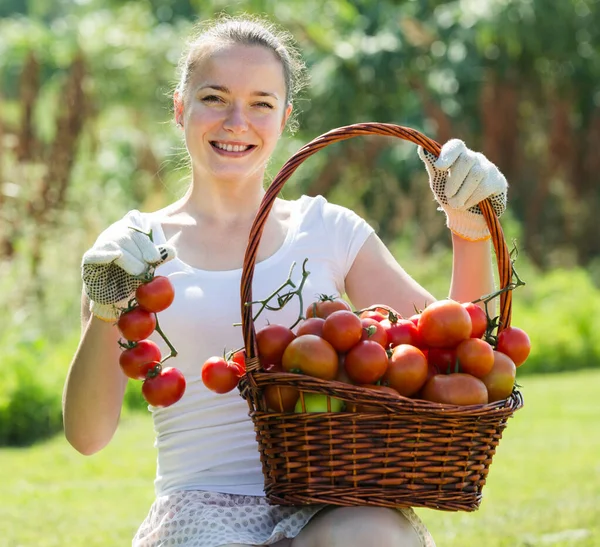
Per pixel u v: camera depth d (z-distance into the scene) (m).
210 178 3.32
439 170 3.11
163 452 3.15
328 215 3.39
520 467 6.92
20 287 11.60
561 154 18.23
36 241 11.94
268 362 2.80
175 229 3.32
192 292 3.18
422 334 2.85
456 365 2.80
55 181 13.33
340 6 17.70
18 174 13.44
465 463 2.68
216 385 2.86
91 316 3.03
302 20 17.28
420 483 2.67
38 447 8.20
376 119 17.45
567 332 12.67
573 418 8.80
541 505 5.84
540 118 18.61
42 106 17.41
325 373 2.69
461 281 3.26
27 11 33.78
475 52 17.27
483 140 17.73
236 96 3.23
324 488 2.65
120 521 5.64
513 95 17.48
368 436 2.63
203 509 2.94
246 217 3.34
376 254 3.41
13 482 6.76
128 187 15.48
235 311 3.17
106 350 3.05
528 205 18.12
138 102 17.69
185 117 3.32
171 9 20.03
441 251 15.44
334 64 17.03
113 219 13.30
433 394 2.71
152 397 2.83
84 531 5.40
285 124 3.51
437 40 17.38
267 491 2.75
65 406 3.14
